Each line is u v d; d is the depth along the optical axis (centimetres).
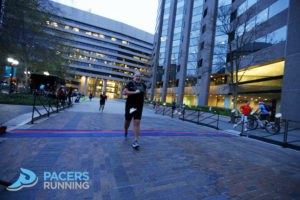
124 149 436
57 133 532
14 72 1942
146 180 290
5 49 1573
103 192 244
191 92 3897
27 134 495
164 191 261
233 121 1537
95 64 8656
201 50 3619
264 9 2069
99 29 8725
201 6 3894
